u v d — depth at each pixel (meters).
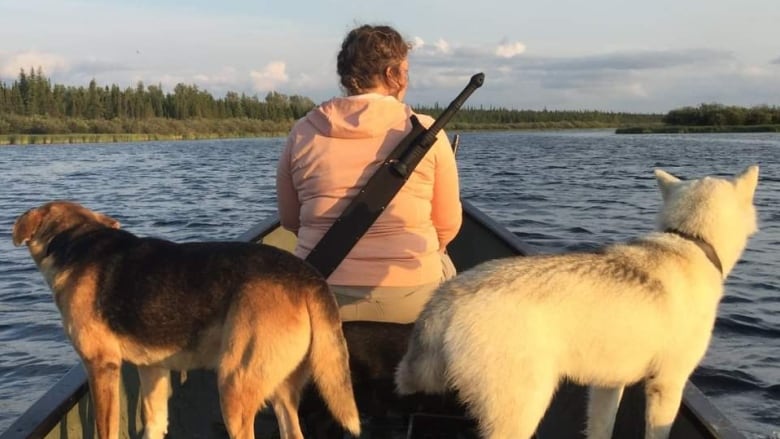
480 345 1.74
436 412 2.21
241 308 1.83
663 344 1.85
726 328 4.80
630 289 1.81
